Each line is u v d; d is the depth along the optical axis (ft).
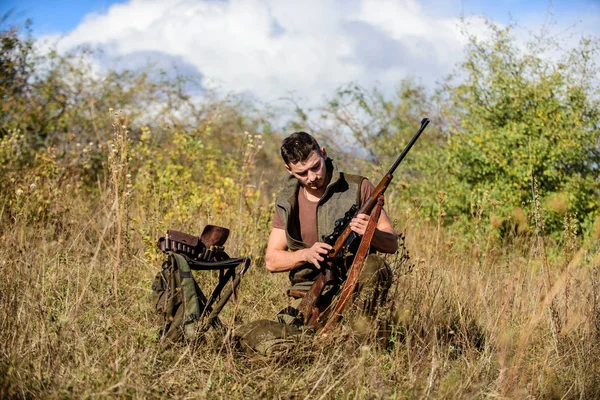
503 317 12.96
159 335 12.05
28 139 39.22
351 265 12.46
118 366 10.46
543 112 31.14
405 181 32.58
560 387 11.72
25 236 18.79
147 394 10.03
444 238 23.90
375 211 12.09
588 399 11.72
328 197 12.91
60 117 41.24
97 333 12.10
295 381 10.71
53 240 18.89
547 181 30.53
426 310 13.91
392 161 37.22
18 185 22.50
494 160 30.58
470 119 33.37
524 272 16.90
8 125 39.50
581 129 30.40
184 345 11.84
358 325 12.12
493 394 10.78
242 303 15.33
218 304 12.14
